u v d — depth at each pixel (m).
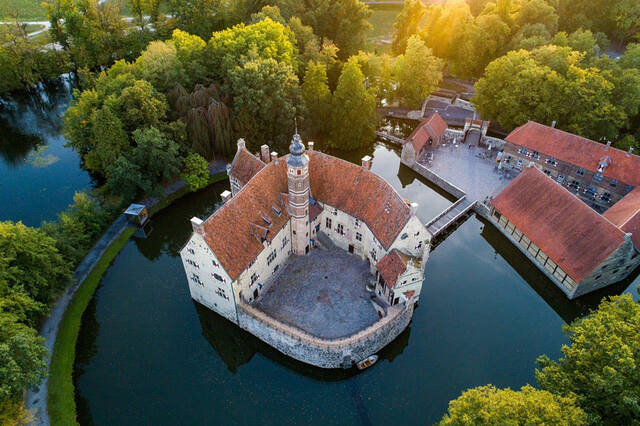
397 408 51.47
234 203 56.38
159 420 49.78
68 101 119.06
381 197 60.34
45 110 115.31
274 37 90.19
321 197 65.56
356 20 117.88
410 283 56.06
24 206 81.06
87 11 111.44
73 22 110.25
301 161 56.53
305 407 51.59
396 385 53.75
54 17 113.25
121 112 75.38
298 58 96.31
